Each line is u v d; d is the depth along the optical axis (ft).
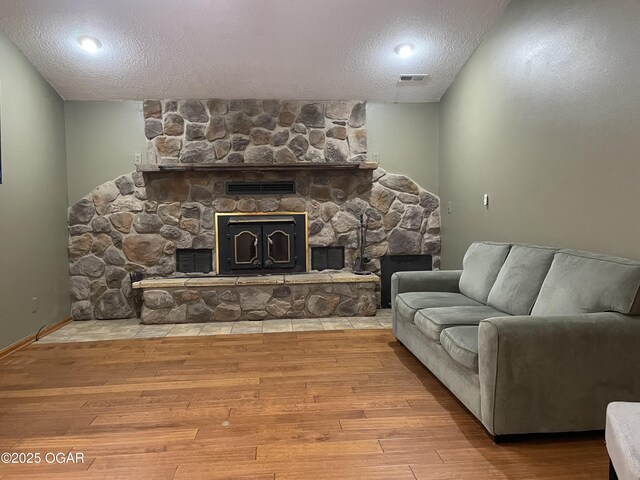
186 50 13.10
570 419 6.59
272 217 16.37
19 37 12.12
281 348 11.78
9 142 12.03
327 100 16.39
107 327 14.49
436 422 7.40
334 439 6.86
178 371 10.09
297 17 11.93
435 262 17.08
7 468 6.16
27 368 10.41
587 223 8.56
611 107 7.85
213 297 14.98
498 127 12.06
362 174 16.67
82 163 15.72
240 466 6.13
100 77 14.25
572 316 6.67
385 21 12.17
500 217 12.07
